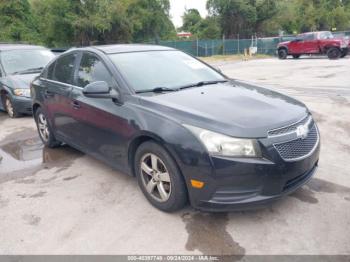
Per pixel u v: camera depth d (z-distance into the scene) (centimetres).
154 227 344
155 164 362
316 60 2311
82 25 3631
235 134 312
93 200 404
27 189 444
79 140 487
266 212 359
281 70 1697
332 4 5822
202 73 477
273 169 313
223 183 315
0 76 888
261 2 4975
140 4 4153
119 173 474
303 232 325
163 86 419
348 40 2364
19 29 3594
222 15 5044
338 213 353
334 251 299
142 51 477
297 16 5653
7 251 322
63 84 511
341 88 1045
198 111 343
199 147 318
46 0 3759
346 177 432
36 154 573
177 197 345
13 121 820
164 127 341
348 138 580
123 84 406
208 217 355
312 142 358
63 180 463
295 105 380
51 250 320
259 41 3903
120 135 396
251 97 389
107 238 332
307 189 403
